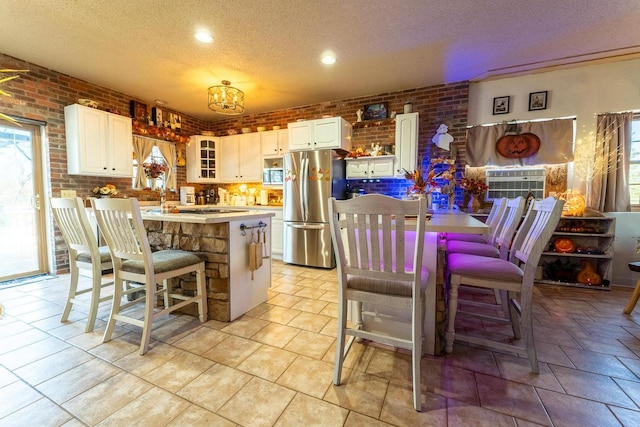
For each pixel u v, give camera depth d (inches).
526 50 114.3
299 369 61.7
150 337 74.9
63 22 95.0
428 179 93.0
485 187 137.9
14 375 58.7
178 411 49.3
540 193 140.0
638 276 121.6
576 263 126.6
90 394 53.3
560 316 89.7
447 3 84.7
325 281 127.5
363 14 90.3
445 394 53.7
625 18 92.4
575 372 60.4
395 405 50.9
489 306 93.0
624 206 123.1
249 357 66.2
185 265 78.8
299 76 139.6
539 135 136.6
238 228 88.0
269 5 85.7
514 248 73.2
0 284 118.1
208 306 87.0
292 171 156.6
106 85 151.2
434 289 67.0
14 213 125.3
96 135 140.4
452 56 119.5
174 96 167.8
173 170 196.5
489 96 145.9
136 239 74.5
